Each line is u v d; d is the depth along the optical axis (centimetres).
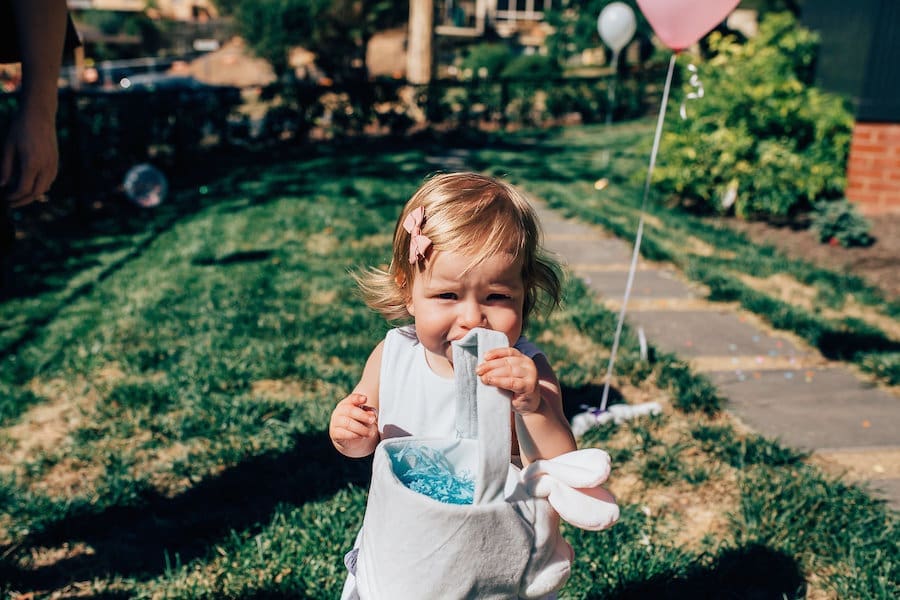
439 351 146
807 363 442
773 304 517
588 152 1263
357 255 630
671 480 307
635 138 1421
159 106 1093
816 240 724
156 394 377
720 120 818
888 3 757
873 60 776
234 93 1265
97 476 316
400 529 129
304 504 288
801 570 253
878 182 804
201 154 1217
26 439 348
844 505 284
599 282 586
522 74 2464
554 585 138
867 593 235
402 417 159
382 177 990
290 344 437
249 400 369
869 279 609
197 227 746
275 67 2358
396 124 1421
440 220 142
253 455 324
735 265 622
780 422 366
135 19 3284
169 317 491
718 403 377
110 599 245
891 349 455
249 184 959
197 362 413
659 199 896
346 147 1313
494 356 128
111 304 525
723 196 821
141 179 884
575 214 799
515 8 3453
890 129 787
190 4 3828
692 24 359
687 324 501
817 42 873
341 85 1374
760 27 922
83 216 812
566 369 406
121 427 348
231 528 274
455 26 3384
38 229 767
